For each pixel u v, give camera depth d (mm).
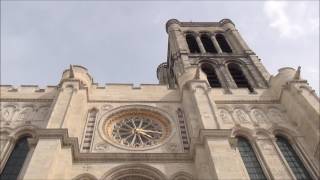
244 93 39594
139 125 35375
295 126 34750
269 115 36625
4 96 36906
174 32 59969
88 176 28250
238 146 32812
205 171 27750
